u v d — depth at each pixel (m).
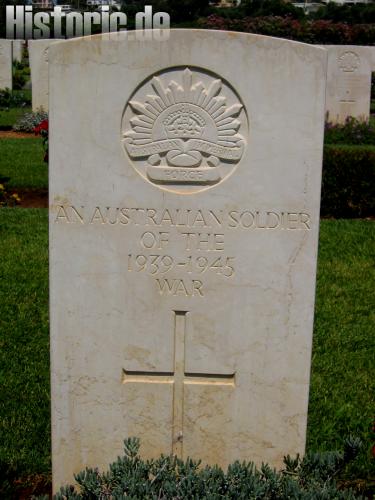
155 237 1.31
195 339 1.34
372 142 5.61
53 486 1.40
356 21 14.23
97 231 1.30
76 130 1.27
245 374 1.35
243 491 1.22
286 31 10.91
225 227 1.30
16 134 5.50
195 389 1.36
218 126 1.27
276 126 1.26
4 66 7.33
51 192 1.29
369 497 1.44
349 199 3.49
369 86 5.95
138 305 1.33
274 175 1.28
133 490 1.21
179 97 1.26
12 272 2.45
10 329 2.06
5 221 3.04
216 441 1.38
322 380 1.85
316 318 2.19
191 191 1.29
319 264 2.62
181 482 1.22
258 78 1.25
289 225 1.29
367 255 2.74
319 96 1.25
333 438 1.61
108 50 1.25
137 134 1.27
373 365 1.94
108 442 1.38
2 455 1.53
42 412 1.69
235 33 1.24
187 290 1.32
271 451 1.38
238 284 1.32
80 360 1.35
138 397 1.37
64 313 1.33
